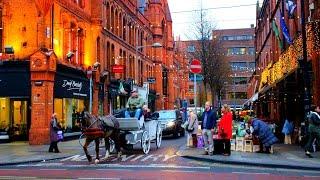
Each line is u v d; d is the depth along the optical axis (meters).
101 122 16.61
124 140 18.39
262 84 46.50
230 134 18.08
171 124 31.05
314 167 14.20
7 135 27.00
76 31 32.16
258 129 19.05
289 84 24.67
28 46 26.31
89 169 14.52
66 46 30.23
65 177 12.41
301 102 23.36
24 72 26.02
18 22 26.47
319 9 19.80
